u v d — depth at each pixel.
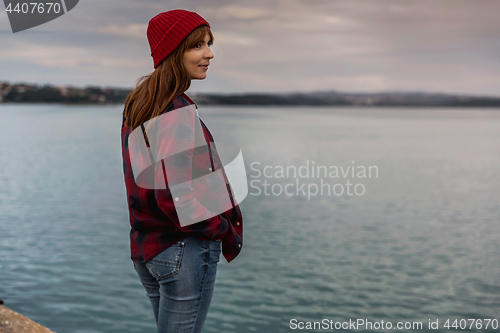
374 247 13.99
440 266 12.11
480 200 24.12
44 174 31.55
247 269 11.32
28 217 17.28
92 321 7.74
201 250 1.26
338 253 13.16
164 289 1.27
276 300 9.16
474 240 15.27
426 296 9.76
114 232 14.80
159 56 1.24
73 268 10.78
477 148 62.50
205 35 1.25
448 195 25.75
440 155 51.69
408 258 12.82
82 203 20.61
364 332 7.73
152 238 1.25
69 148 53.38
